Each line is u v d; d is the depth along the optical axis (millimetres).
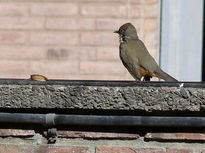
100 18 12203
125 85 5230
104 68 12188
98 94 5168
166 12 11906
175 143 5305
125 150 5293
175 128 5289
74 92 5184
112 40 12172
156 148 5293
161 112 5230
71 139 5359
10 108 5289
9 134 5367
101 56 12188
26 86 5203
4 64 12273
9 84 5238
